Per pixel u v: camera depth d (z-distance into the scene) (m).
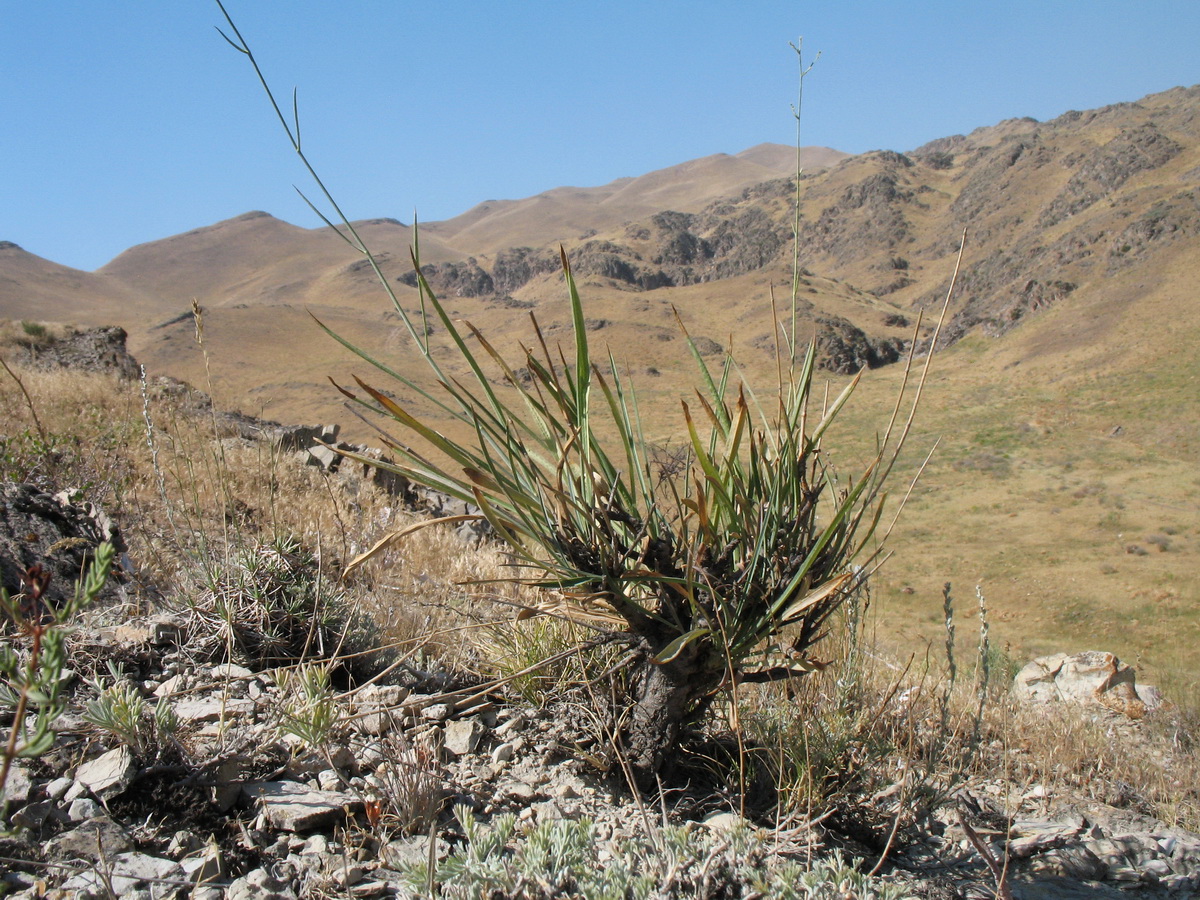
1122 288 118.75
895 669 4.52
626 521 2.50
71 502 4.68
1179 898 2.93
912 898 2.44
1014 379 105.19
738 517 2.65
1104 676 6.25
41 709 1.34
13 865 1.98
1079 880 2.90
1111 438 79.75
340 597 3.70
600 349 128.88
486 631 3.72
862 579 2.69
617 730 2.71
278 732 2.68
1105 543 51.34
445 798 2.55
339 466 10.41
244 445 9.81
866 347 132.62
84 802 2.22
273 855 2.21
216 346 168.25
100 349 19.36
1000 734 4.45
